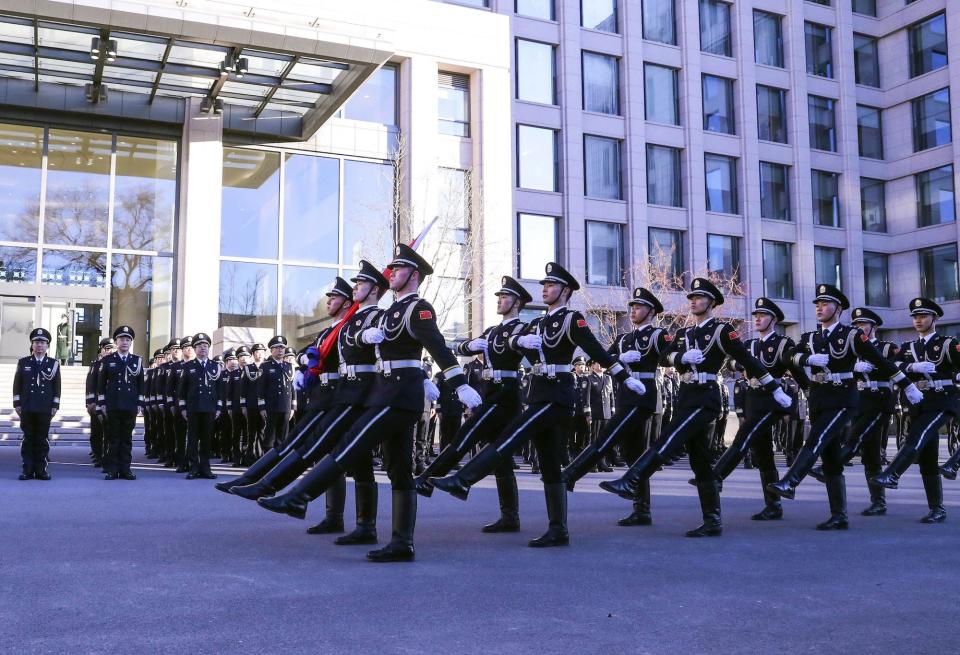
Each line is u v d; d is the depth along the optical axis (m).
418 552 6.66
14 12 17.88
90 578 5.50
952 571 6.02
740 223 37.12
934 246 39.91
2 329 23.11
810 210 38.69
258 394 15.02
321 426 6.66
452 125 28.62
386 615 4.63
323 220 26.25
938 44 40.03
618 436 8.43
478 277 27.69
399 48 27.16
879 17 42.28
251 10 19.53
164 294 24.55
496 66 28.64
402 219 26.44
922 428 8.96
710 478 7.78
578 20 34.31
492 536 7.56
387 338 6.31
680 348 8.05
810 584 5.55
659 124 35.66
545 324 7.28
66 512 8.72
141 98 23.91
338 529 7.61
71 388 22.23
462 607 4.83
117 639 4.13
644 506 8.45
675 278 33.31
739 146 37.44
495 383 8.16
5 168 23.53
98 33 19.14
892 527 8.31
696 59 36.62
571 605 4.91
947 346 9.02
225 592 5.14
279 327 25.41
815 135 40.03
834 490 8.29
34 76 22.62
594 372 17.91
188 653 3.92
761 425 8.70
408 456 6.34
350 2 26.31
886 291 41.47
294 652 3.95
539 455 7.17
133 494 10.44
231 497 10.15
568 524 8.48
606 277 34.31
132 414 12.76
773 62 39.03
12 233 23.48
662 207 35.44
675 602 5.02
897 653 4.05
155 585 5.31
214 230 24.23
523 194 32.66
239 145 25.31
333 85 22.45
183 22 18.83
